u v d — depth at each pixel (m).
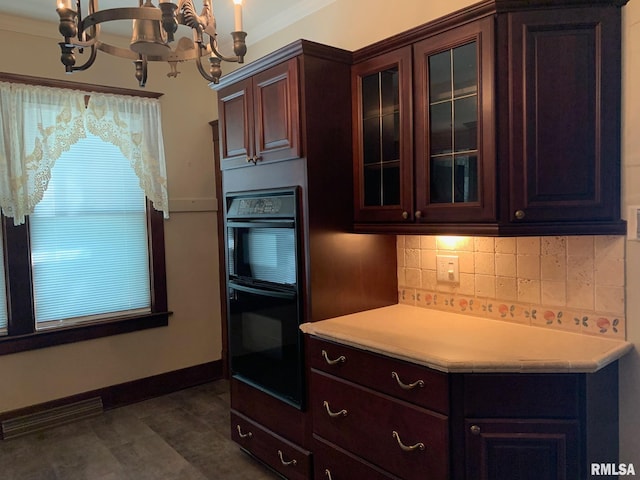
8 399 3.02
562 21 1.71
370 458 1.91
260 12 3.01
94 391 3.34
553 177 1.75
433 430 1.67
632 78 1.71
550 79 1.73
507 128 1.75
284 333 2.31
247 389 2.62
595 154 1.74
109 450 2.79
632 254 1.76
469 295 2.27
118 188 3.42
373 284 2.45
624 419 1.80
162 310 3.63
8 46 2.93
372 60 2.19
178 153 3.67
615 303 1.81
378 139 2.21
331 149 2.24
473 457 1.64
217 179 3.84
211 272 3.89
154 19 1.29
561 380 1.61
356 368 1.95
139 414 3.29
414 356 1.71
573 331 1.94
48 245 3.14
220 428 3.06
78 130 3.14
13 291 3.01
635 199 1.73
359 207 2.30
